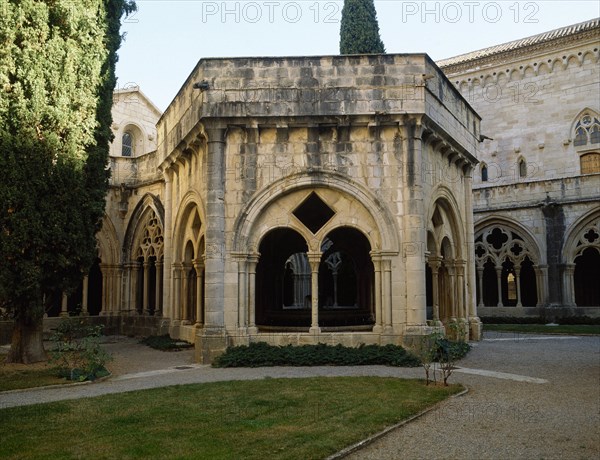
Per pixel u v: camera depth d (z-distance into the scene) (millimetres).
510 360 16125
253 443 7574
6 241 13977
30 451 7309
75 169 15312
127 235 26469
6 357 16828
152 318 24125
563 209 30797
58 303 27328
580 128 37719
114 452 7238
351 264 30453
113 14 18141
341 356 14898
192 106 17234
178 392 11109
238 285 15969
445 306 20359
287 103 16109
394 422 8773
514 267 32750
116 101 35031
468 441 7918
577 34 37312
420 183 15961
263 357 14906
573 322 29266
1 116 14133
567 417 9266
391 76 16188
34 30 14711
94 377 12953
